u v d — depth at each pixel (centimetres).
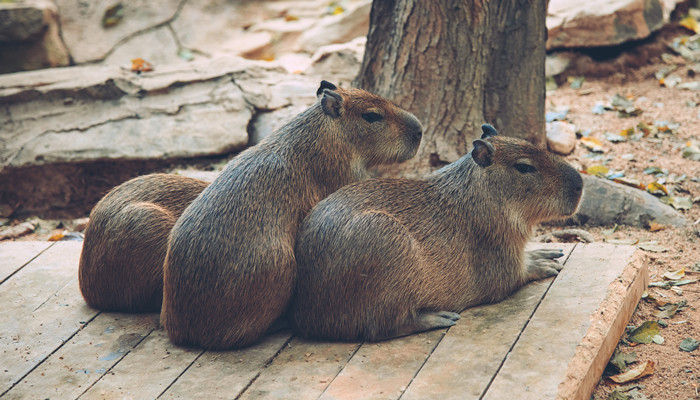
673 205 798
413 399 439
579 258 611
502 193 547
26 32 1266
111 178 966
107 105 976
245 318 502
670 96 1077
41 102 974
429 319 520
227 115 969
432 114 823
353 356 495
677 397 484
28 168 942
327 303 504
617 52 1183
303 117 576
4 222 928
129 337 541
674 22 1238
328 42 1317
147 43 1390
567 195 550
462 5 784
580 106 1077
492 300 557
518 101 835
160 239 548
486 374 457
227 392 464
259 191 519
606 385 507
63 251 699
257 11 1461
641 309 598
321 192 573
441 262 527
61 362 512
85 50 1364
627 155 918
